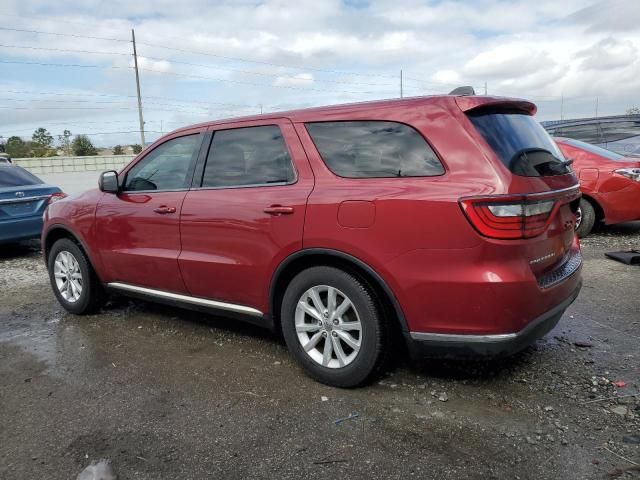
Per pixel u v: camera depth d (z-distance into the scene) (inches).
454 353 115.6
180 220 156.9
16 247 366.6
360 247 119.9
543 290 114.3
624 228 346.0
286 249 132.4
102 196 185.0
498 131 118.5
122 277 180.2
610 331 165.0
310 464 100.7
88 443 110.1
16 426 117.9
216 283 150.9
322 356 133.7
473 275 108.9
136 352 160.4
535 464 98.6
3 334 181.8
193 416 120.0
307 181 132.3
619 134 469.4
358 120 128.9
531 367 140.0
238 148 149.9
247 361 150.4
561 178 127.3
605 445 104.0
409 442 106.8
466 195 108.7
